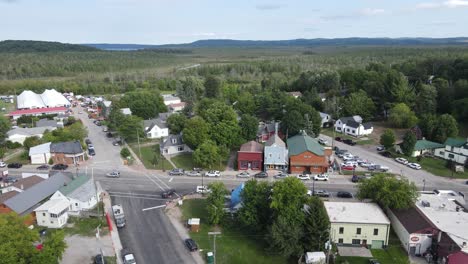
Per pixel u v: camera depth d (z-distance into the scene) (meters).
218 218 60.50
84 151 97.94
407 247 53.72
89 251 53.66
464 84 124.62
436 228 51.91
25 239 46.03
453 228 52.59
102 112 151.75
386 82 138.00
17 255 44.38
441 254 50.78
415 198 60.75
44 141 101.81
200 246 55.50
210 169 87.88
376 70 178.25
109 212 65.94
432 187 76.50
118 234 58.59
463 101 116.81
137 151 103.25
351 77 161.62
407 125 120.94
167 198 72.00
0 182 80.50
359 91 140.12
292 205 54.62
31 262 45.06
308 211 53.72
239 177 82.81
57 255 46.84
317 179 80.25
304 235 52.06
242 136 101.94
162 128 118.12
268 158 85.81
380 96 139.38
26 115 149.38
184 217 64.38
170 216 64.75
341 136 118.19
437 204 62.06
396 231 58.12
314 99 144.50
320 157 84.25
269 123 122.75
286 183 56.81
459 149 90.44
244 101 139.00
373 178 63.91
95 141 114.88
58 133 107.25
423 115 118.19
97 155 100.06
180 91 185.75
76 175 84.56
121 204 69.31
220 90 183.88
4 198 64.88
